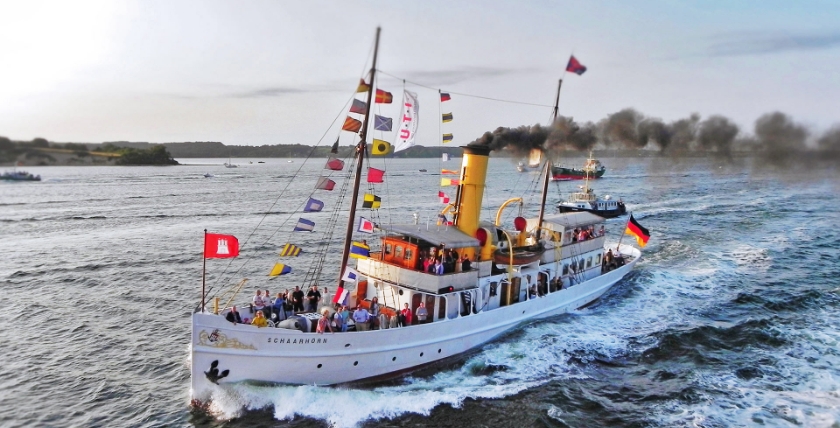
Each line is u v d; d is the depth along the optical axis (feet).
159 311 110.11
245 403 65.10
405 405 67.15
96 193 380.99
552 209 267.39
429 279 75.00
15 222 236.63
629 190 354.13
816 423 61.46
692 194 313.32
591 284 104.94
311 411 65.10
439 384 73.36
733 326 92.02
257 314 66.90
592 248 109.19
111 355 86.43
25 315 107.34
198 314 61.52
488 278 84.84
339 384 70.08
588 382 73.82
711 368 77.05
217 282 133.59
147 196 359.46
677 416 64.39
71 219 246.47
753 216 219.82
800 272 128.88
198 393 64.75
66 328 99.55
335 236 200.13
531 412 66.18
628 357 81.51
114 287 128.98
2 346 90.17
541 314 93.50
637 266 136.15
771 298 107.76
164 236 201.05
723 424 62.13
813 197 281.74
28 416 67.05
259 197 350.43
